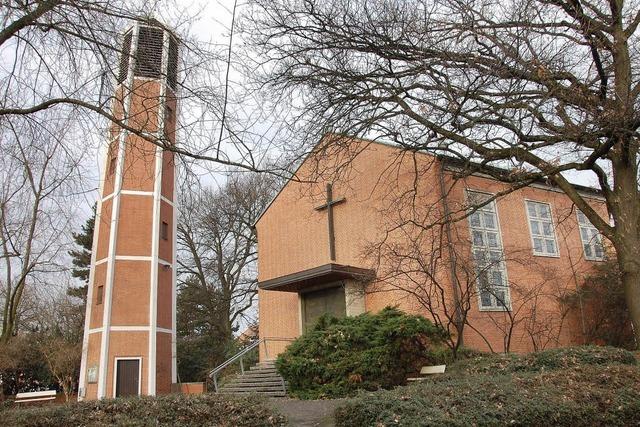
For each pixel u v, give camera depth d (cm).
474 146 1156
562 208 1852
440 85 1078
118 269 2556
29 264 1688
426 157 1680
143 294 2567
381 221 1755
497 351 1597
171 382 2583
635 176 1171
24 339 2944
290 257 2097
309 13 1225
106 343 2433
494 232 1762
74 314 3356
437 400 631
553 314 1789
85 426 718
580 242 2019
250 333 3488
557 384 758
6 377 2864
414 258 1391
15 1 602
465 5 1035
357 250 1819
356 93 1294
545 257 1875
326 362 1388
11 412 763
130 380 2441
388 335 1357
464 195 1711
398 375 1355
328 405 1170
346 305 1719
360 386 1320
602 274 1842
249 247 3484
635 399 746
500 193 1268
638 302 1102
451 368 1146
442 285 1552
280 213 2198
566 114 1061
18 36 651
